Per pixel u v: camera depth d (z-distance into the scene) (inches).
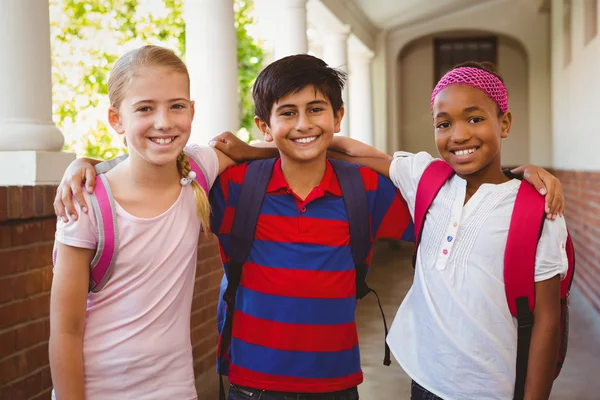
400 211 75.1
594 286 205.6
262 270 70.8
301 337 69.5
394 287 245.3
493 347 62.9
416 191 69.9
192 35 159.0
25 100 95.4
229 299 72.2
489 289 63.1
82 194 57.4
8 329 82.3
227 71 158.4
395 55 422.9
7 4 94.2
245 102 298.5
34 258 86.8
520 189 63.6
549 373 61.8
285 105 69.0
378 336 174.1
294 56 70.9
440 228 66.2
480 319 63.2
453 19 411.8
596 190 201.6
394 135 423.8
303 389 69.6
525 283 61.7
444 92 65.0
